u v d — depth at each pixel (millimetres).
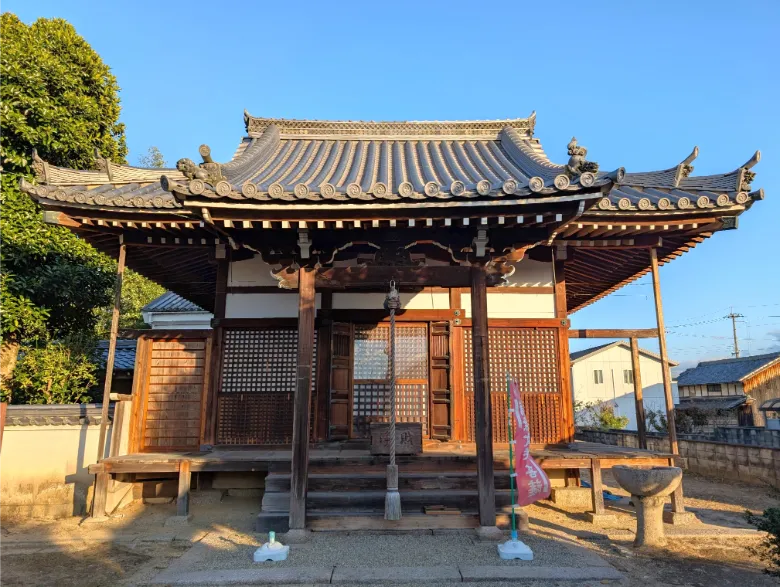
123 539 6387
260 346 8398
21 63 10297
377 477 6668
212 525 6934
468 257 6508
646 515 6012
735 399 27844
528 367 8336
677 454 7320
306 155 10211
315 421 8102
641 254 8578
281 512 6512
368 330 8586
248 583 4801
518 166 9164
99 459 7285
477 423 6223
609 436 16594
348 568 5059
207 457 7293
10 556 5832
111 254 8805
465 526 6156
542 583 4789
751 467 10492
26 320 9742
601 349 32781
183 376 8594
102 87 12023
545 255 8539
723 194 6570
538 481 5590
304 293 6410
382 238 6453
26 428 7914
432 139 11641
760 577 5027
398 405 8305
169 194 7301
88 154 11344
